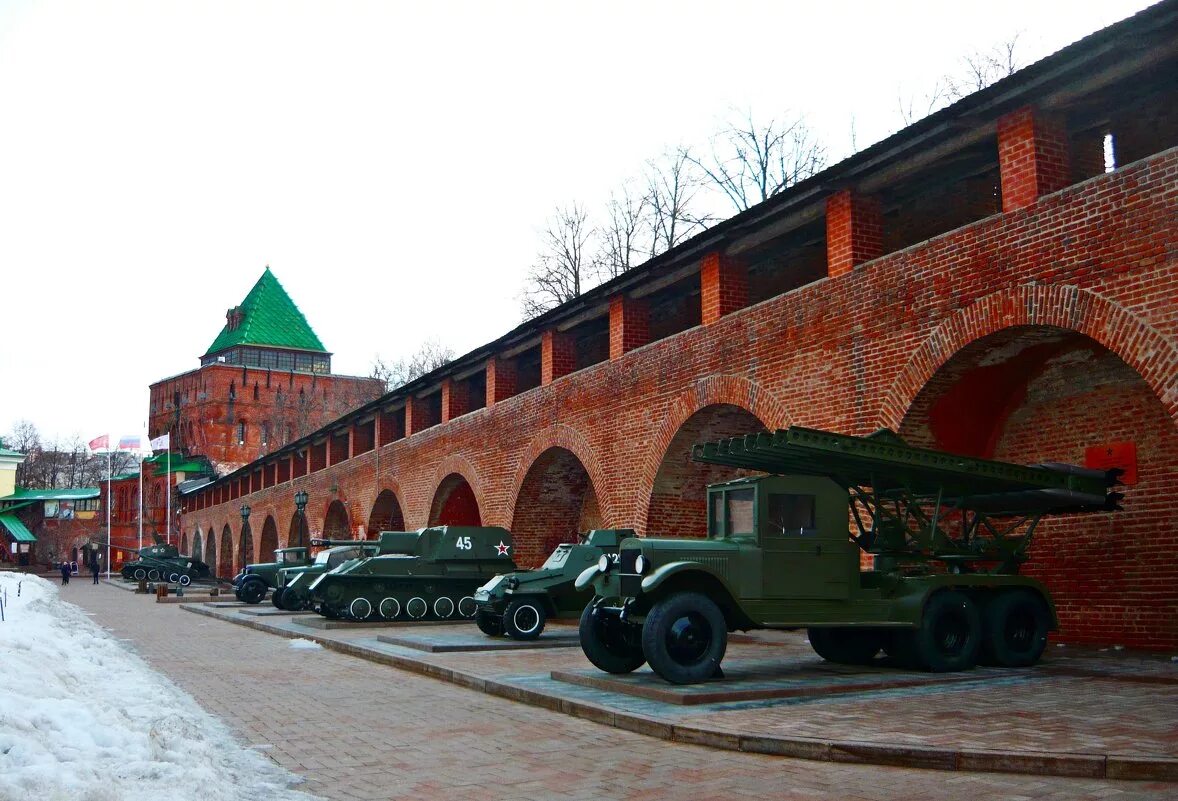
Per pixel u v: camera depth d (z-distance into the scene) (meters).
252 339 82.50
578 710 9.28
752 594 10.43
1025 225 11.76
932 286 12.93
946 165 15.60
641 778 6.81
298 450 44.00
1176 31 10.52
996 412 14.17
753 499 10.68
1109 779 6.29
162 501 76.50
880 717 8.12
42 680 8.53
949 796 6.04
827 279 14.73
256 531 52.22
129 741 6.83
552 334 22.91
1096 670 10.52
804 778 6.62
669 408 18.08
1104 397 13.09
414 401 31.42
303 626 21.45
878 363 13.67
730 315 16.73
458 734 8.64
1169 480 12.38
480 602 16.72
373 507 34.12
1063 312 11.20
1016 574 11.73
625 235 37.50
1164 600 12.36
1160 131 13.23
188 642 18.80
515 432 24.14
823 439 10.59
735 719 8.19
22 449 119.25
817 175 14.52
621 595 10.55
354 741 8.43
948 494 11.98
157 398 86.62
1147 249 10.36
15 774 5.29
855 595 10.83
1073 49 11.02
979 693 9.32
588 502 24.64
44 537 86.62
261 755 7.86
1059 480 11.13
